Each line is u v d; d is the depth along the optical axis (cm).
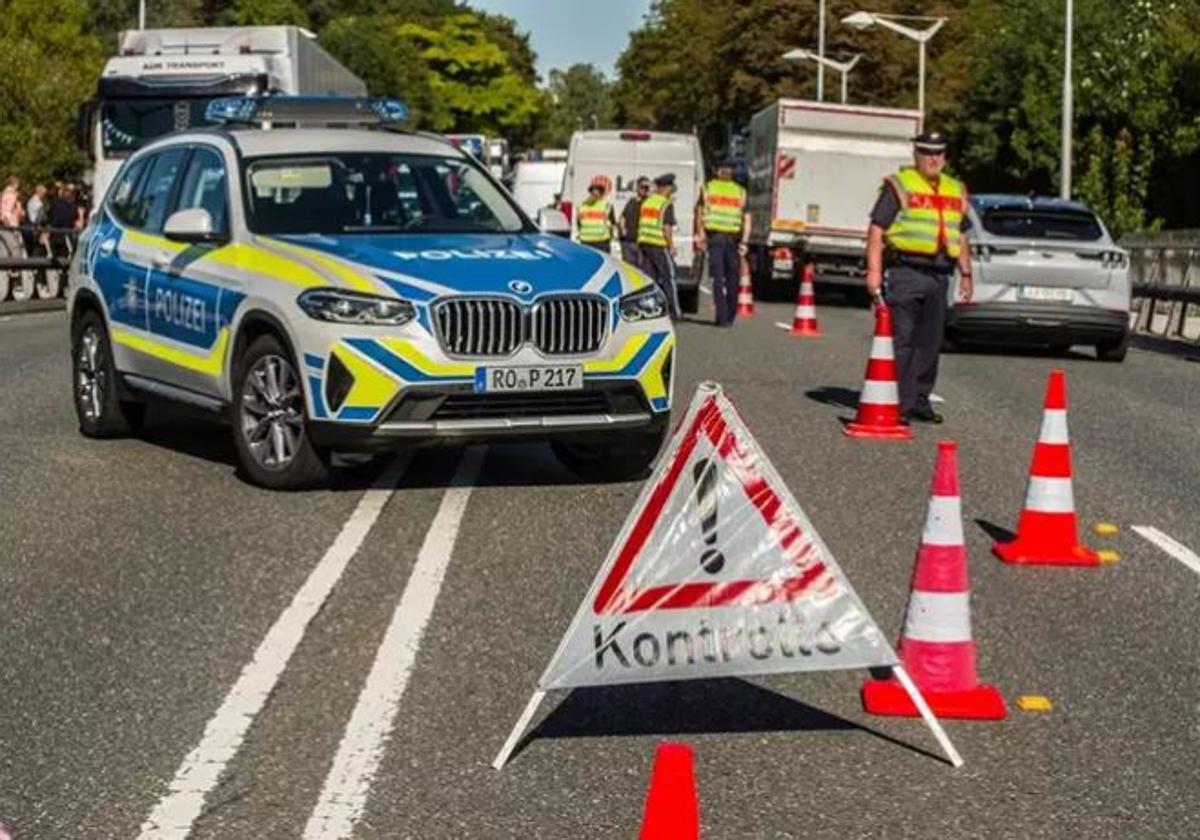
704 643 620
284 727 659
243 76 3000
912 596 698
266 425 1115
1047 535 964
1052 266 2222
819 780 610
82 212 3872
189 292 1188
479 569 911
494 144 8156
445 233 1181
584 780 607
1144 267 3334
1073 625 829
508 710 683
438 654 756
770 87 8200
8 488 1128
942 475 698
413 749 637
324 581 880
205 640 775
